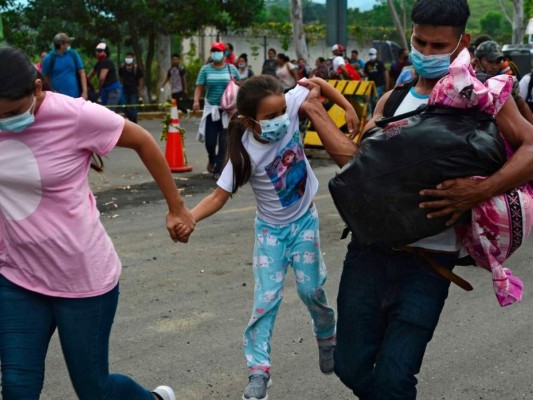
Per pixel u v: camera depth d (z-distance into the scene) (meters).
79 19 25.91
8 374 3.04
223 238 7.70
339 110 13.70
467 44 3.20
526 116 4.74
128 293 5.99
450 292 6.02
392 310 3.20
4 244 3.10
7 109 2.82
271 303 4.05
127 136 3.14
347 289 3.27
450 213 2.96
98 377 3.21
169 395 3.68
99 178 11.25
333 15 17.88
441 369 4.62
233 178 3.91
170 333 5.19
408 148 2.94
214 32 33.59
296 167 3.96
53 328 3.22
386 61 30.23
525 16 49.44
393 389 3.07
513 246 3.04
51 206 3.03
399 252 3.17
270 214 4.03
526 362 4.73
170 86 24.08
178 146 11.91
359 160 3.04
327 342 4.27
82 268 3.08
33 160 2.97
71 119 3.00
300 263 4.05
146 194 10.06
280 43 36.12
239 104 3.83
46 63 13.52
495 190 2.90
